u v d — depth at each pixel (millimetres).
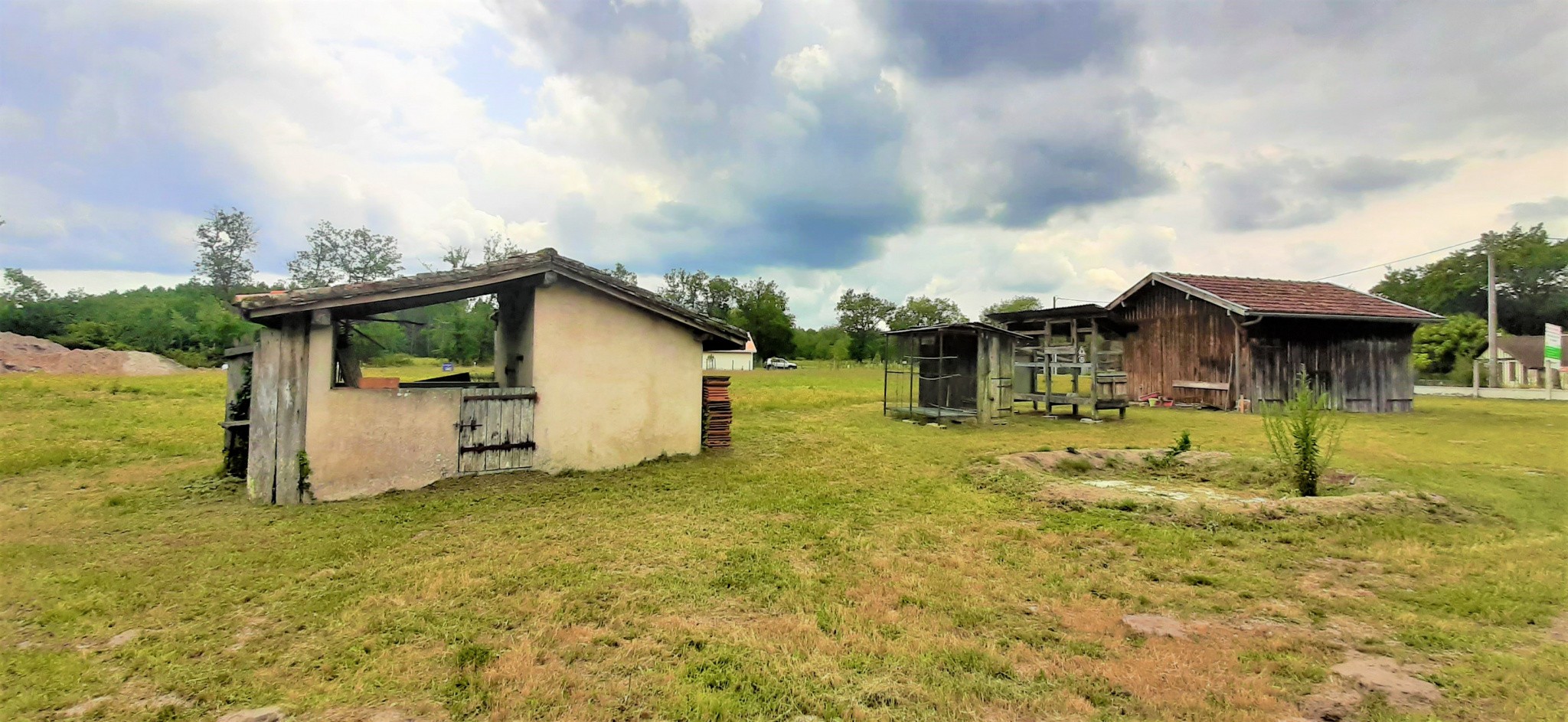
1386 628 4000
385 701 3148
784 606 4305
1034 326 19016
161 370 47406
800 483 8414
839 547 5625
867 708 3033
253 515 6770
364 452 7723
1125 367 21578
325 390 7531
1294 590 4621
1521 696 3133
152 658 3598
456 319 57031
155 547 5641
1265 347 17922
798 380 38750
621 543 5750
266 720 3008
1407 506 6652
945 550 5570
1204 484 8711
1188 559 5332
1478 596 4473
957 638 3807
